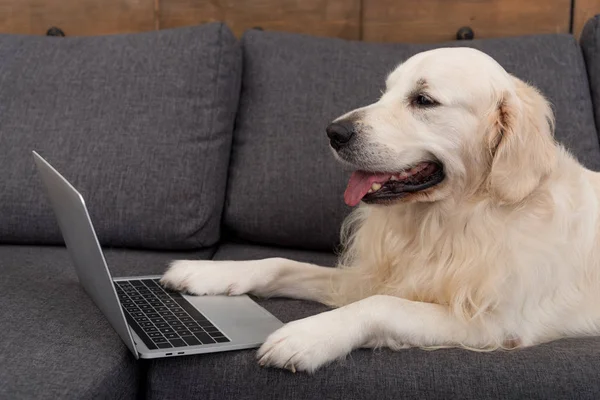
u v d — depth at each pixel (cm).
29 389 111
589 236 154
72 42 214
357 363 126
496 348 138
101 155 197
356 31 247
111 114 201
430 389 124
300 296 167
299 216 198
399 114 151
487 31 241
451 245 150
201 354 128
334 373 125
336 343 126
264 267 164
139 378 133
